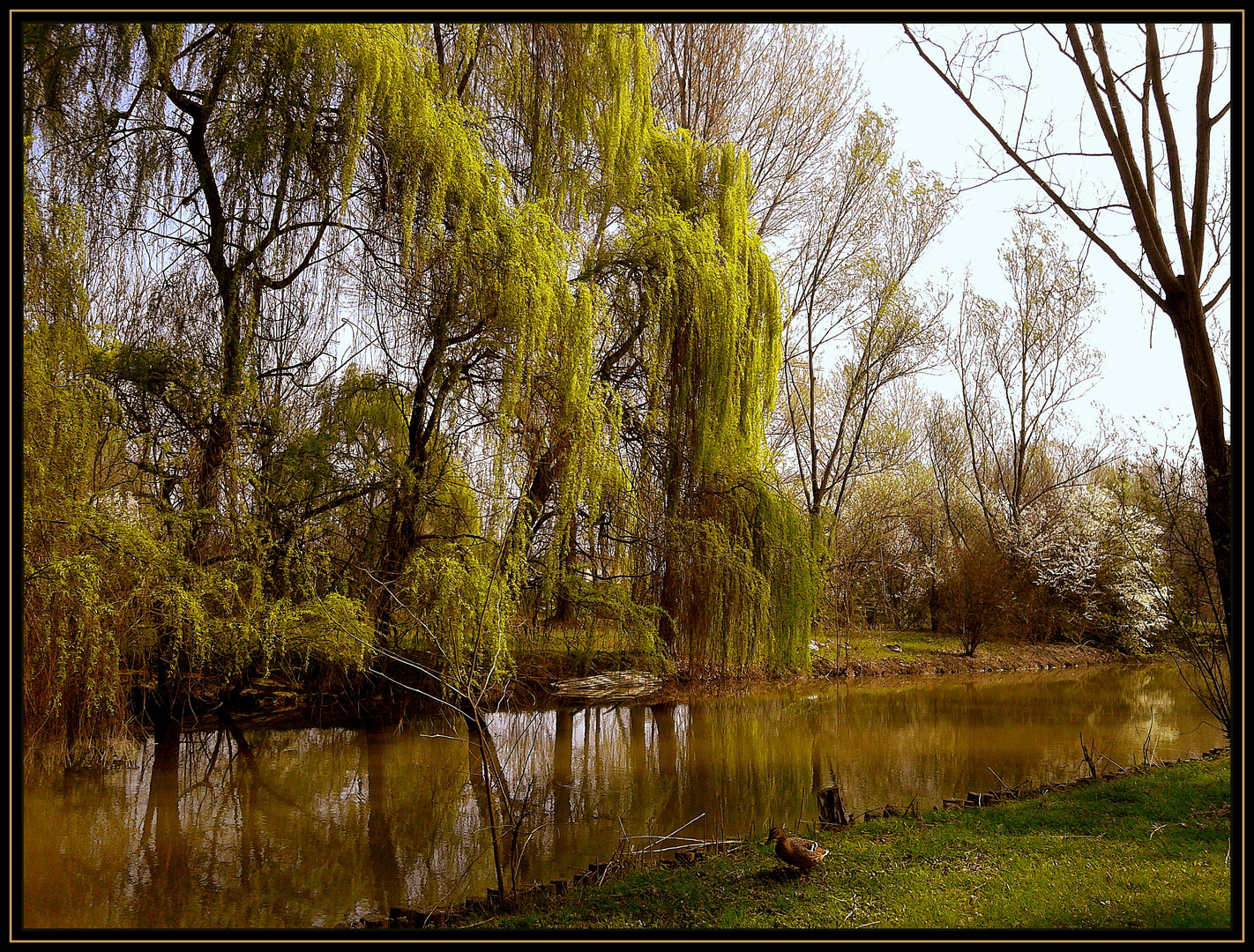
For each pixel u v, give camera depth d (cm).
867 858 537
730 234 1419
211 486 994
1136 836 562
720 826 701
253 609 964
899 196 1980
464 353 1132
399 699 1160
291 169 999
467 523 1167
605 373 1326
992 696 1453
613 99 1290
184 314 1027
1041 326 2525
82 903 553
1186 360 611
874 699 1423
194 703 1069
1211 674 664
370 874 609
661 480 1345
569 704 1295
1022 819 608
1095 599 2072
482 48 1254
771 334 1493
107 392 901
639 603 1319
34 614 771
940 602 2230
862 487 2655
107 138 923
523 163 1282
